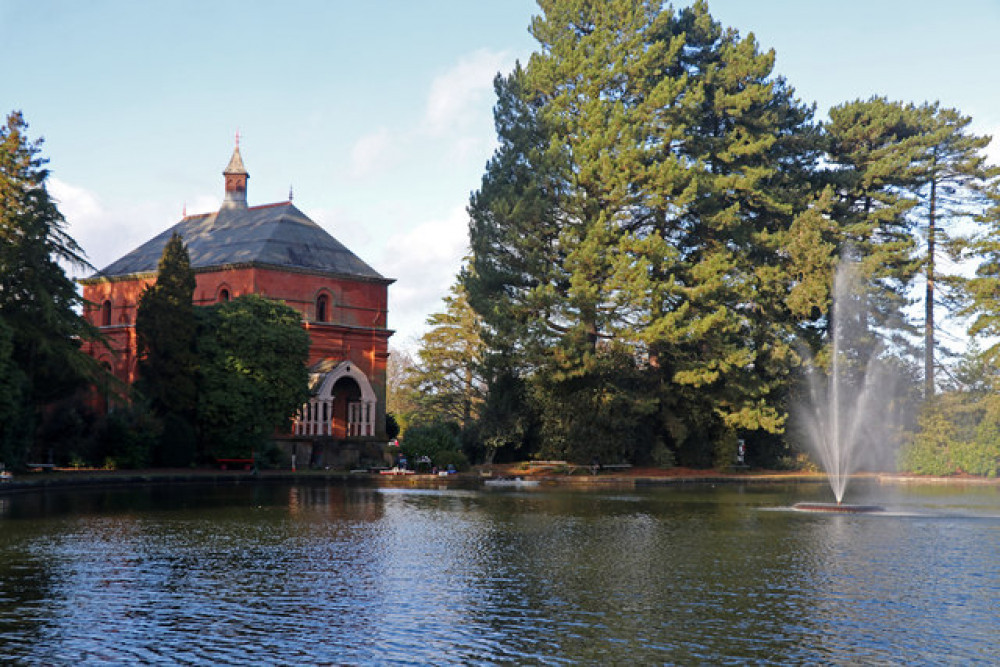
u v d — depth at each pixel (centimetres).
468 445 5950
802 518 2778
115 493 3434
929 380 6506
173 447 4738
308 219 6444
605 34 5509
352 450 5650
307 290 5956
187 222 6850
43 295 3984
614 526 2473
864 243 6097
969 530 2439
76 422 4394
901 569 1745
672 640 1197
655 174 5206
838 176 6300
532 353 5128
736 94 5753
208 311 5153
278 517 2586
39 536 2100
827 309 5688
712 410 5644
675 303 5550
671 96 5356
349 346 6094
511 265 5506
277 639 1186
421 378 7350
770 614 1345
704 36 6094
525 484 4588
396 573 1650
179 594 1447
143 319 4862
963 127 6600
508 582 1573
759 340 5781
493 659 1112
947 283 6625
